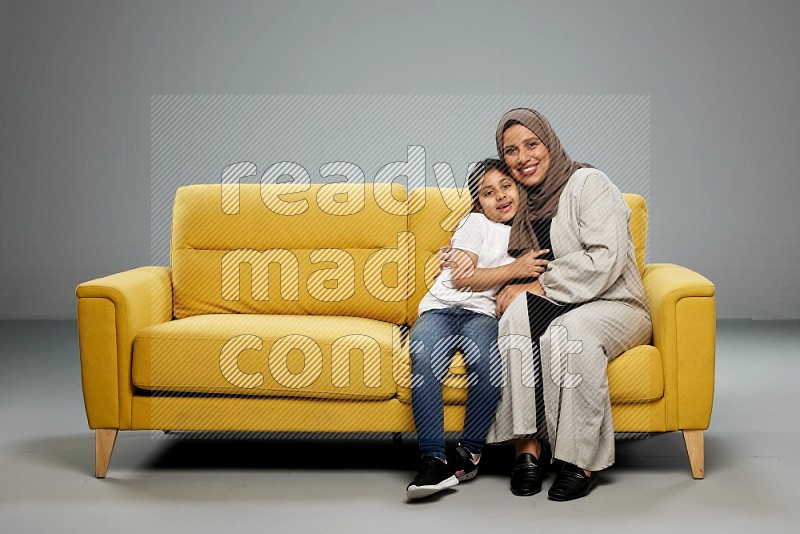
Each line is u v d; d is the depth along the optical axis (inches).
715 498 90.2
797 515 85.0
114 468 102.3
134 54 230.7
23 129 231.3
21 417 126.6
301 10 230.7
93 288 97.0
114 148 231.3
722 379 151.1
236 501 90.7
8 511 87.7
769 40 226.2
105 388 97.4
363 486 95.5
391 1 230.1
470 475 97.0
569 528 82.1
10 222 232.5
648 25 227.8
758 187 228.1
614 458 98.7
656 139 228.2
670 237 229.8
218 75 231.1
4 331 210.7
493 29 229.5
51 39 230.4
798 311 228.5
